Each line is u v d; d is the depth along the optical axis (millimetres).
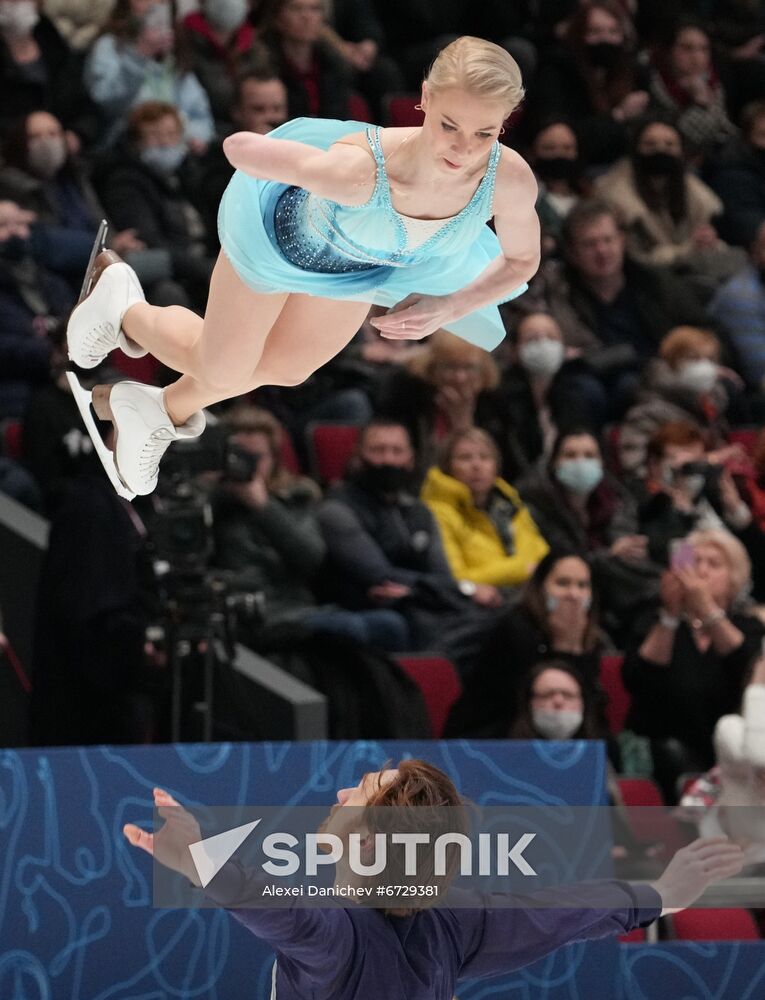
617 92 21078
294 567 13891
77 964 8195
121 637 11578
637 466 16062
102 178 17047
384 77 21031
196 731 11492
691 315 17953
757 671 11391
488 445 14859
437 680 13414
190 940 8281
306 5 19062
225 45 19156
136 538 11945
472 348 15289
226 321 6664
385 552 14305
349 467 14664
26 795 8242
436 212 6312
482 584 14430
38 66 18016
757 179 20859
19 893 8188
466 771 8539
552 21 22656
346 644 12883
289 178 6066
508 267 6738
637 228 19188
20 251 15258
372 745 8516
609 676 13789
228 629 11641
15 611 13844
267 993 8312
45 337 15062
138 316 7227
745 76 22453
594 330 17547
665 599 12891
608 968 8641
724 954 8812
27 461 14375
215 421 11695
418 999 7066
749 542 15250
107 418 7488
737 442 17078
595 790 8547
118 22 18156
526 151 20766
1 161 16641
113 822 8281
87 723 11789
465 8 22188
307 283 6555
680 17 21844
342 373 16547
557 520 15172
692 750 12930
